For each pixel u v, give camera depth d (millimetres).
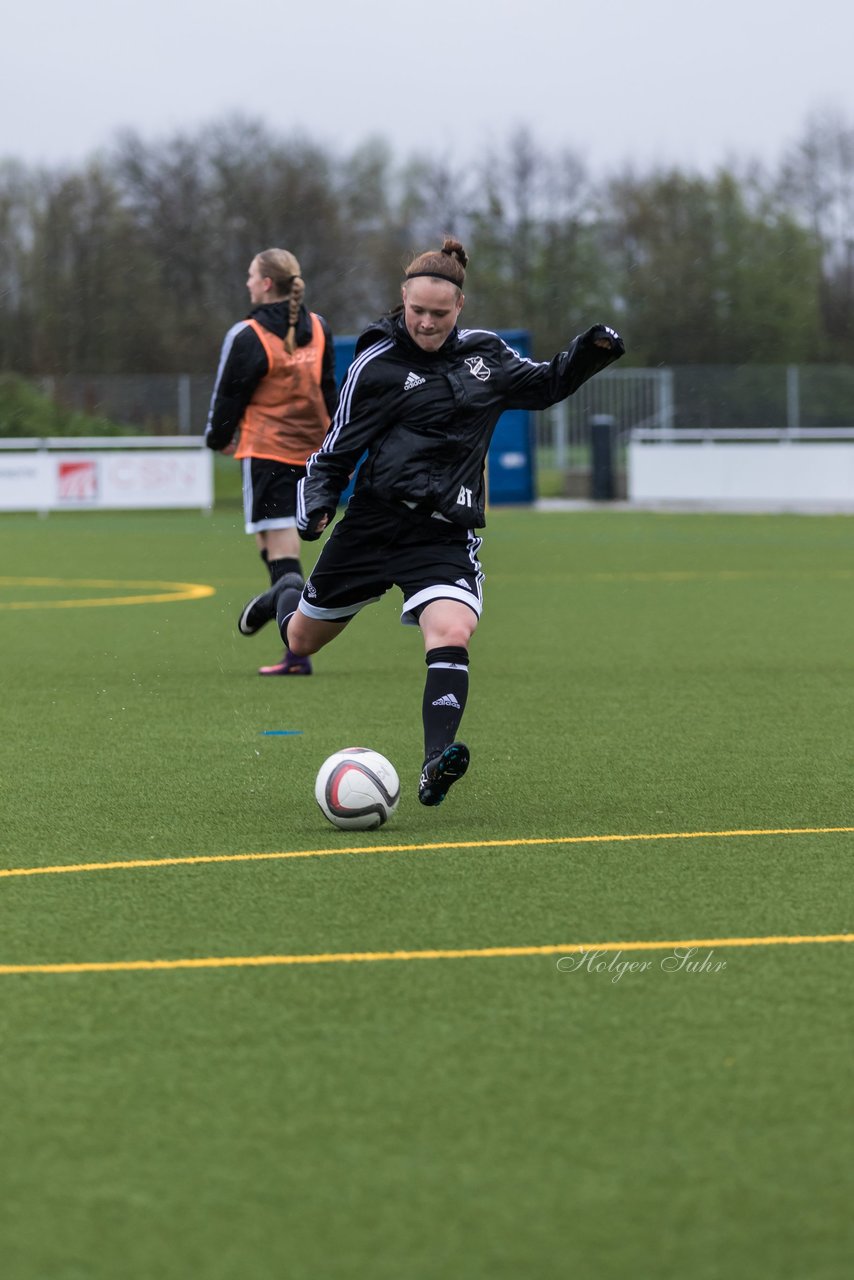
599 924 11695
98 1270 6711
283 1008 9852
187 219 140125
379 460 14969
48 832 14836
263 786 17047
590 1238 6949
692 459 89812
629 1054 9070
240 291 141750
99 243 138875
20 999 10039
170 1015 9734
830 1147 7844
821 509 85188
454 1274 6664
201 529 70375
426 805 15398
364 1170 7594
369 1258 6785
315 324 24641
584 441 102312
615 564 50781
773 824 15117
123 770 17938
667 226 139500
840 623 34188
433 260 14633
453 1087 8586
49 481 78750
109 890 12695
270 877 13086
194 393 103625
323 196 140750
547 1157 7727
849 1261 6781
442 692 14734
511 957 10898
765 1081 8664
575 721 21422
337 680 25438
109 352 139000
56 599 39906
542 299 140500
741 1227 7051
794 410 101812
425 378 14852
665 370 101875
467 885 12836
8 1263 6773
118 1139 7957
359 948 11109
